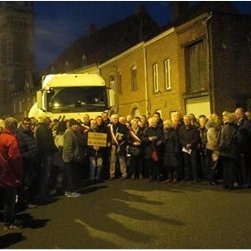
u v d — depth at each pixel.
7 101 71.12
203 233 6.79
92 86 14.82
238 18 19.62
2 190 8.30
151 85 24.53
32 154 9.55
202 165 11.64
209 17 18.95
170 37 22.30
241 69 19.61
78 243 6.54
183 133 11.52
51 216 8.37
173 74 22.23
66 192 10.37
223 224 7.24
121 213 8.31
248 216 7.67
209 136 10.97
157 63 23.77
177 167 11.64
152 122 12.05
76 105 14.56
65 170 10.36
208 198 9.33
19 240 6.83
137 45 25.61
